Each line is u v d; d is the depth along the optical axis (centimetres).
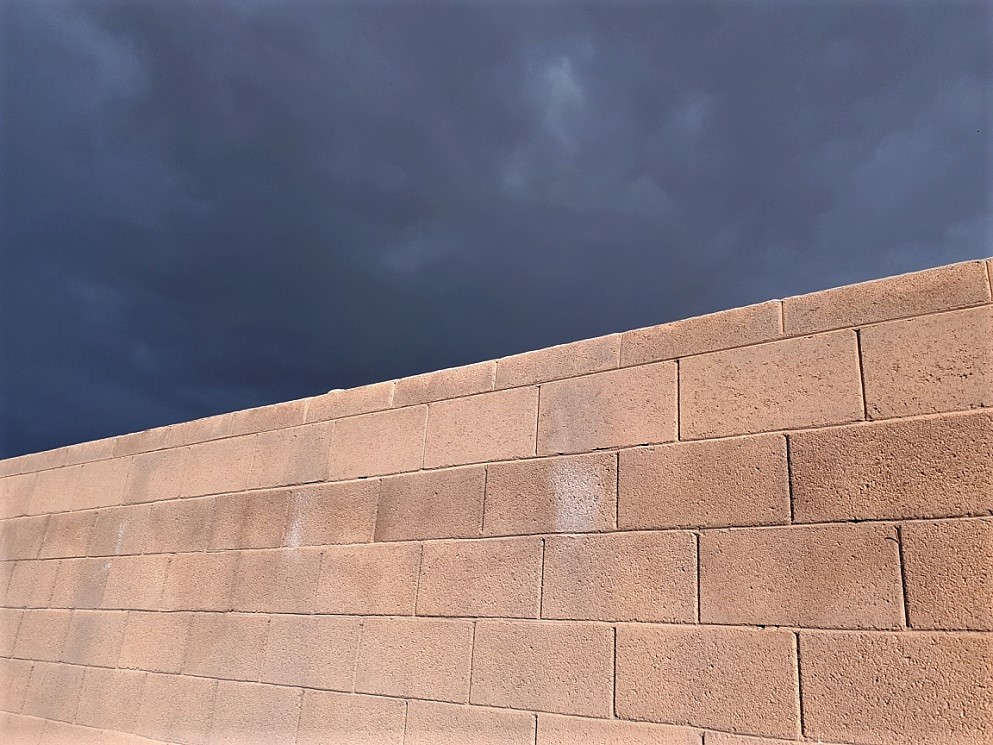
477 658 282
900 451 220
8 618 495
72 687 427
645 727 238
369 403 359
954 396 216
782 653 222
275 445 389
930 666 200
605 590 260
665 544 253
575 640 261
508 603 282
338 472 357
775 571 230
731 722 224
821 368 241
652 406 271
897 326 231
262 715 335
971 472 207
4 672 476
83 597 450
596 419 283
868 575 215
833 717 209
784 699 218
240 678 351
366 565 329
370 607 320
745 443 247
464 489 311
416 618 304
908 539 212
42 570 488
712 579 240
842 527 222
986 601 197
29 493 530
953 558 204
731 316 264
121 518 452
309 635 335
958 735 192
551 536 280
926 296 229
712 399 259
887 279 238
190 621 384
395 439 342
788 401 243
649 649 245
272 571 361
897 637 206
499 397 314
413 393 344
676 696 236
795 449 237
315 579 344
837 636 215
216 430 422
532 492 291
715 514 246
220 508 399
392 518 328
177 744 361
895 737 200
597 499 273
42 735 430
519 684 269
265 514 377
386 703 300
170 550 413
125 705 394
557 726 255
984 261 223
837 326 242
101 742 395
